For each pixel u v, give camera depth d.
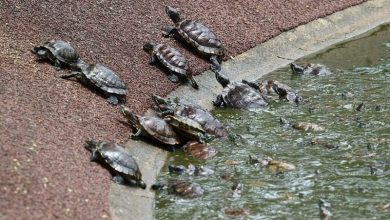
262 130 13.28
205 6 18.88
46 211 8.53
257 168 11.51
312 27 20.28
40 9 15.34
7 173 8.93
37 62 13.30
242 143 12.59
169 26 17.23
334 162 11.62
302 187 10.75
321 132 12.98
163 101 13.35
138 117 12.16
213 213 10.00
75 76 13.13
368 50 19.06
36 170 9.34
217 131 12.86
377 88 15.55
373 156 11.80
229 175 11.23
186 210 10.10
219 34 17.94
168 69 14.92
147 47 15.44
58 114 11.55
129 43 15.71
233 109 14.55
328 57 18.55
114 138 11.73
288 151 12.19
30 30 14.45
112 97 12.92
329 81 16.27
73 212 8.79
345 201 10.22
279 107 14.57
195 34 16.44
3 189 8.57
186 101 13.70
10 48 13.44
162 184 10.77
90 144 10.80
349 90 15.46
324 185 10.78
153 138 12.09
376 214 9.81
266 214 9.92
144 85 14.28
